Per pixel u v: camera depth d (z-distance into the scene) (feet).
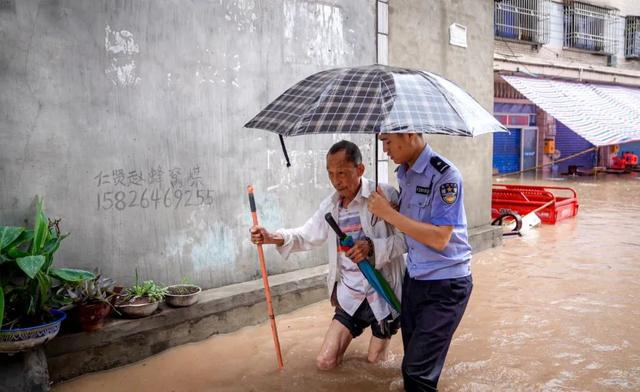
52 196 12.95
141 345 13.37
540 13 59.72
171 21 14.76
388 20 21.08
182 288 14.74
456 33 24.43
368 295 11.94
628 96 62.69
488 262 23.72
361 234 11.66
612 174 70.23
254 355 13.79
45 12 12.57
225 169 16.30
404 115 8.52
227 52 16.05
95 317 12.34
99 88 13.52
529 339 14.94
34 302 10.83
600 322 16.19
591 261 23.67
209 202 15.98
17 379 10.66
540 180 61.72
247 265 17.04
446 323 10.01
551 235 29.71
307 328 15.64
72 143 13.17
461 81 25.04
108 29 13.58
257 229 11.93
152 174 14.67
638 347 14.33
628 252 25.36
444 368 13.07
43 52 12.59
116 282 14.17
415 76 9.50
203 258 15.96
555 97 52.47
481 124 9.15
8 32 12.08
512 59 53.42
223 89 16.06
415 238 9.57
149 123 14.52
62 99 12.94
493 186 37.45
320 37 18.58
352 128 8.49
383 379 12.39
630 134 47.65
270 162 17.49
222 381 12.44
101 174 13.71
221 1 15.79
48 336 10.80
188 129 15.34
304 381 12.34
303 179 18.56
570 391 11.91
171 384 12.30
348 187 11.21
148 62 14.38
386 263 11.46
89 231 13.61
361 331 12.75
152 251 14.83
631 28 69.26
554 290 19.49
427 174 9.88
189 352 13.92
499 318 16.65
